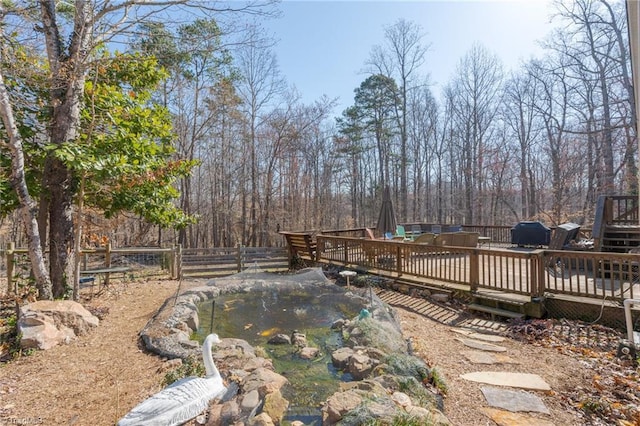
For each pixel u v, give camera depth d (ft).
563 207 67.92
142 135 23.93
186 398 8.70
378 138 89.71
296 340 16.02
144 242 58.18
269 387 9.80
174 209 25.93
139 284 28.71
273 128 72.33
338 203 94.68
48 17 20.17
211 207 79.97
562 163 68.64
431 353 14.44
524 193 82.23
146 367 12.71
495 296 20.61
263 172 74.43
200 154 78.02
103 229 36.14
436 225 55.16
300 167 83.46
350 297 21.59
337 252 34.47
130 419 7.91
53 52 20.31
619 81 56.29
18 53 19.51
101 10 21.22
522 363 13.60
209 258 36.45
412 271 27.14
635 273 22.90
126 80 24.86
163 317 17.90
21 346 14.16
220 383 9.72
